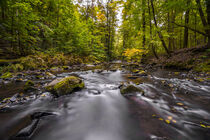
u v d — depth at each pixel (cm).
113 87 405
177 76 597
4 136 148
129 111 230
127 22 1680
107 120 197
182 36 1962
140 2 1019
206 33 764
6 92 320
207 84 420
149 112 224
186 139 146
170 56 1052
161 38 937
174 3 700
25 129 153
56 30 1134
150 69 902
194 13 951
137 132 162
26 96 291
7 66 607
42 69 727
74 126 178
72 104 261
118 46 3041
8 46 789
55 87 316
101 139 150
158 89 377
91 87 402
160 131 162
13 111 216
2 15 740
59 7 1260
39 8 1214
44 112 208
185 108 239
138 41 1077
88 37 1555
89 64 1275
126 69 938
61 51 1166
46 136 152
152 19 1000
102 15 2059
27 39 825
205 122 185
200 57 728
